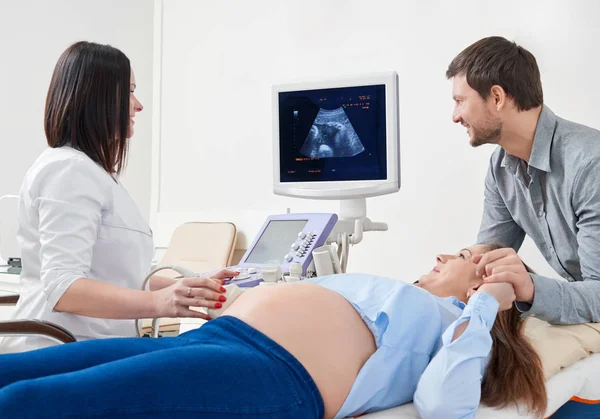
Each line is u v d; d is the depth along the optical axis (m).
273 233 2.01
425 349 1.29
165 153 4.14
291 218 2.02
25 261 1.51
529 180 1.95
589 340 1.56
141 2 4.32
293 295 1.27
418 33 3.25
